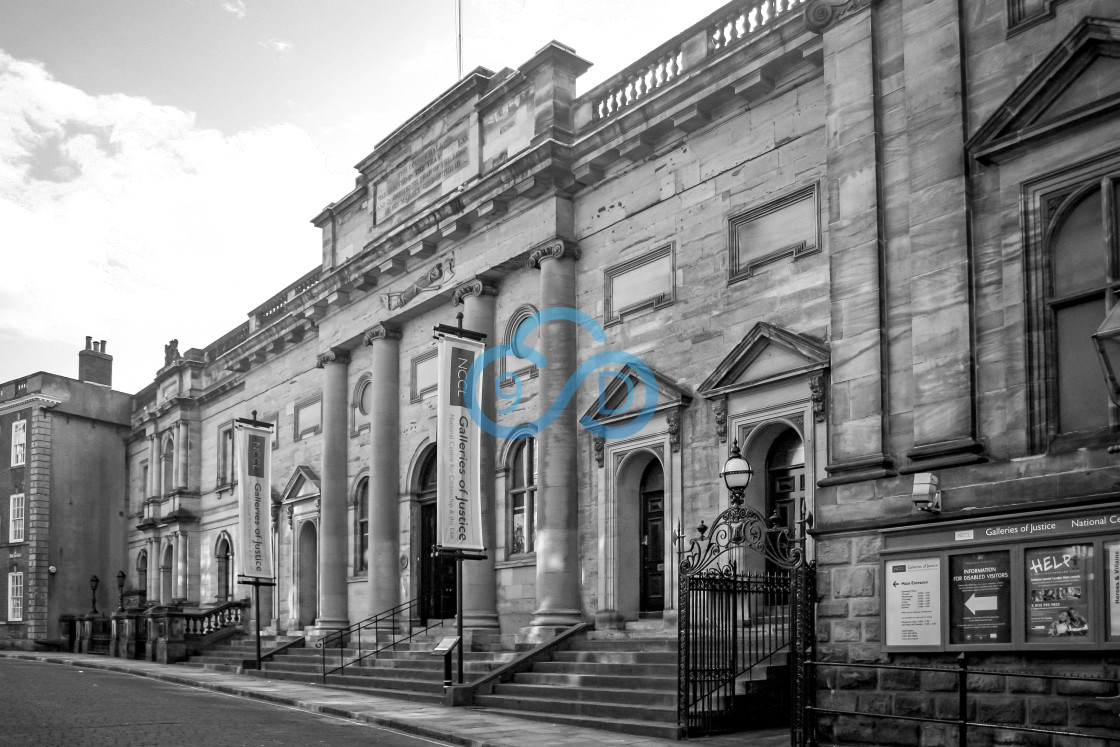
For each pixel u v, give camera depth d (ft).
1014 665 40.40
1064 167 42.27
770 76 60.64
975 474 43.19
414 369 90.68
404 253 87.51
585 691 56.54
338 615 96.32
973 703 41.47
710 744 46.11
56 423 160.86
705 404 62.75
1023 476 41.60
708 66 62.75
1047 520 39.88
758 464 60.34
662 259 66.95
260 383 120.57
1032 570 40.06
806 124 59.16
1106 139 41.14
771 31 59.11
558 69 75.15
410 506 89.30
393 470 90.84
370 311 94.63
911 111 48.06
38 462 157.79
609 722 51.03
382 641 86.17
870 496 47.03
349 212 100.73
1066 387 41.75
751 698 51.03
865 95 50.47
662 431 65.16
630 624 65.57
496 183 76.74
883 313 48.44
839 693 46.65
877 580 45.85
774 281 59.67
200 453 138.21
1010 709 40.29
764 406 59.26
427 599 87.66
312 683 79.77
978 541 41.91
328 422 99.50
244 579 97.04
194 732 47.93
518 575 75.61
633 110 67.31
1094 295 41.04
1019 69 44.55
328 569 97.04
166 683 82.53
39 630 153.07
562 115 74.59
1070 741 38.32
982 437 43.60
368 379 97.55
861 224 49.70
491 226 79.66
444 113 86.74
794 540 47.67
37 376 159.84
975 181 45.42
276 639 103.91
